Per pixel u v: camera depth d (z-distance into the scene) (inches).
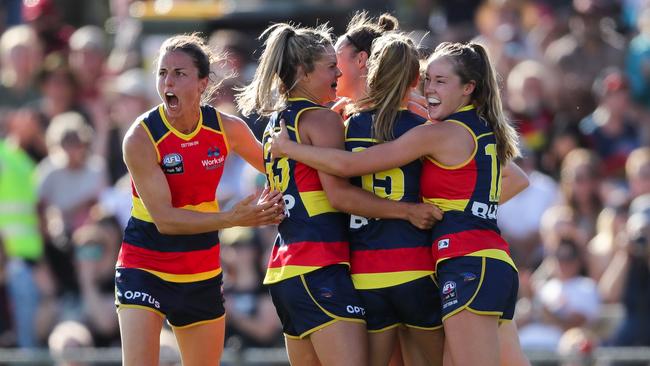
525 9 1748.3
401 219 785.6
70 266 1368.1
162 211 796.0
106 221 1343.5
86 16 1887.3
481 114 796.0
